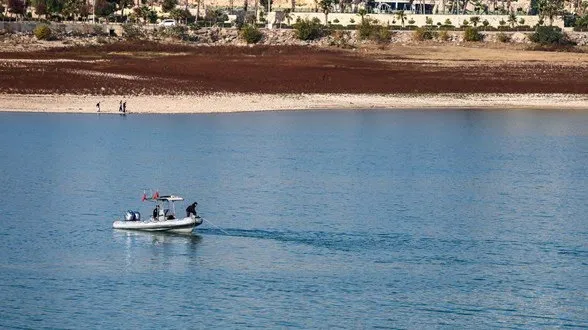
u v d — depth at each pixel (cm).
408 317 12788
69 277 13938
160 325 12388
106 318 12569
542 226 17088
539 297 13475
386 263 14788
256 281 13862
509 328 12512
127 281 13812
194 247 15388
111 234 16050
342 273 14250
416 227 16862
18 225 16512
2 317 12544
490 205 18650
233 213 17538
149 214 17288
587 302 13300
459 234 16438
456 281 14025
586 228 16962
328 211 17862
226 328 12312
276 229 16512
